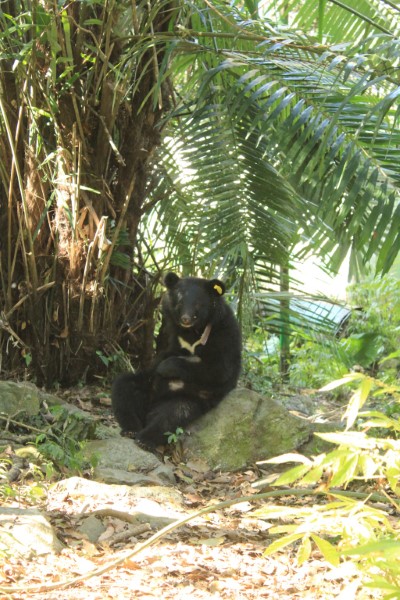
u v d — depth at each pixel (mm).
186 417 8836
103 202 9586
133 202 10039
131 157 9719
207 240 10383
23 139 9406
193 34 8969
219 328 9172
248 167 10195
